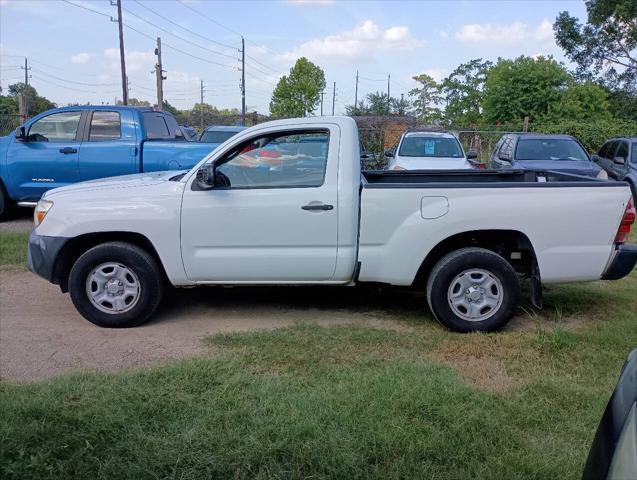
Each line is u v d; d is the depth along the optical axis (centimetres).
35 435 320
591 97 3000
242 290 643
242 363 434
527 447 326
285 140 510
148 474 296
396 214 502
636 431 189
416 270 508
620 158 1307
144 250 527
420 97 4606
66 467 299
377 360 445
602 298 629
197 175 504
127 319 522
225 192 508
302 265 512
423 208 500
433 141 1357
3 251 792
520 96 3008
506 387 402
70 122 998
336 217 502
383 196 500
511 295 506
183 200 509
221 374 409
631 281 703
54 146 984
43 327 530
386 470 304
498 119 3080
